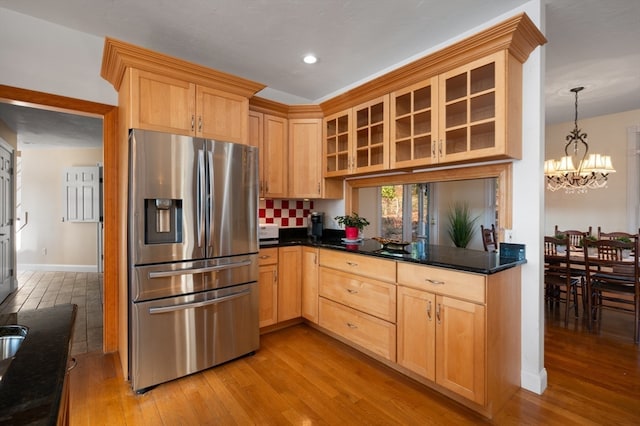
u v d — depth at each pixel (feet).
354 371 7.78
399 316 7.37
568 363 8.11
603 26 7.77
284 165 11.14
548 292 12.82
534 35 6.60
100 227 19.38
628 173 14.79
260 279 9.56
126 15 7.38
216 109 8.27
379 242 10.02
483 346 5.90
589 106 14.01
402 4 6.97
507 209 7.43
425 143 8.35
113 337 8.82
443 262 6.66
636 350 8.82
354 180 11.54
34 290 15.29
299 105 11.02
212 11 7.20
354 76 10.77
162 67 7.35
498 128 6.63
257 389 7.02
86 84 8.29
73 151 19.90
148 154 6.90
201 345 7.65
